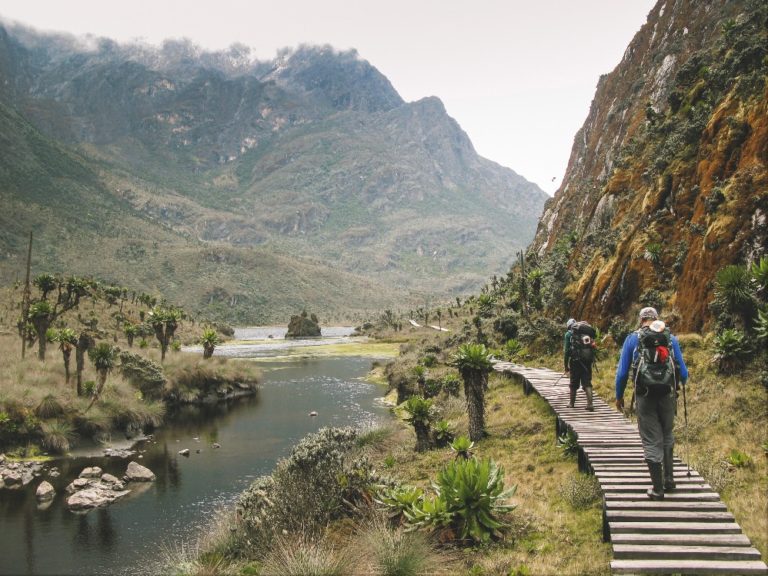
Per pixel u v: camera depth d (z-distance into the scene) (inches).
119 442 1131.3
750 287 605.0
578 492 404.8
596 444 445.1
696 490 323.3
